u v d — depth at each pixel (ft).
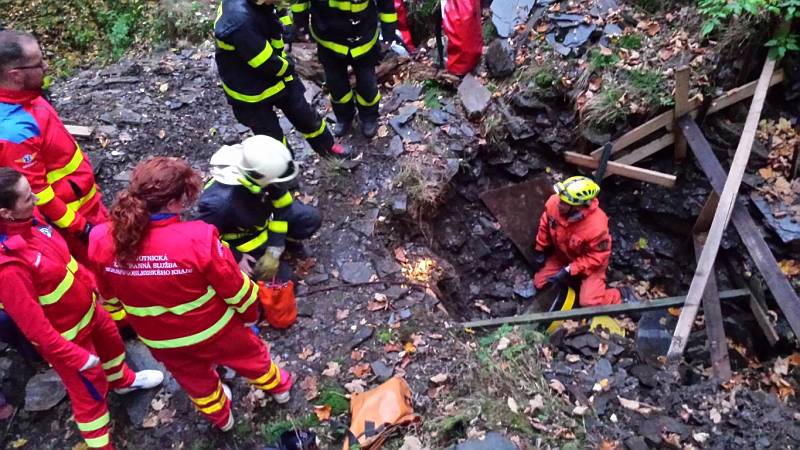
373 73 16.97
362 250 15.78
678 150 19.45
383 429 11.66
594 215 17.67
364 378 13.00
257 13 12.75
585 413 12.91
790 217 18.16
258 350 10.91
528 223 19.94
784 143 19.13
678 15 19.76
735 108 19.22
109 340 11.25
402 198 16.76
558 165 20.47
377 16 16.35
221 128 18.93
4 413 12.44
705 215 18.45
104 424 10.73
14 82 10.09
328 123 19.03
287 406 12.50
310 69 20.52
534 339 14.78
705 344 16.80
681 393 14.03
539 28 20.52
